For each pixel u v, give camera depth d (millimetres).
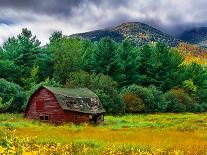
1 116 55531
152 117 66750
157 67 102625
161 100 83500
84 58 98500
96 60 97125
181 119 60188
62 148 15898
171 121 55219
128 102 77375
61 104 54531
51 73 93500
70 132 32406
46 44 103938
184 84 101750
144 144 22781
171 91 89938
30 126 40188
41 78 92500
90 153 16766
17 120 50844
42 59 92375
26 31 96125
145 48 106062
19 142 16312
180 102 87750
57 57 90938
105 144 22391
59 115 54906
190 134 32688
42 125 45062
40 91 57438
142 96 79625
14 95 65188
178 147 21203
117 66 96375
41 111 57031
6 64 84125
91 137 27516
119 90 91312
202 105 96812
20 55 91562
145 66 104688
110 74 96625
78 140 24172
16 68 86375
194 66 109500
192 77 107562
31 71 85812
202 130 39000
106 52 96500
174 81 103438
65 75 89438
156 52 105438
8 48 95438
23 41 94438
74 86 72500
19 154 11094
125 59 101562
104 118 62562
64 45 95750
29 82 83812
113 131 35062
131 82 99688
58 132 31594
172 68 104812
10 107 64625
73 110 54812
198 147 20969
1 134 20016
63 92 57312
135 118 63906
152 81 102438
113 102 71062
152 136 29375
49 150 15016
